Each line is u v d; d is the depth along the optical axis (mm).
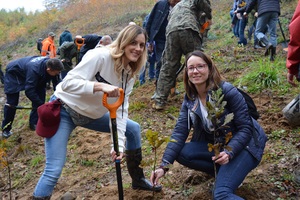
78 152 5059
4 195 4449
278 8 6883
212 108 2555
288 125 4266
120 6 20156
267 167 3529
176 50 5328
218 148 2578
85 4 22750
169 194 3422
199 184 3477
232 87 2844
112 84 2895
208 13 5203
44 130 2920
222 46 9281
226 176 2727
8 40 23844
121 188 2830
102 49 2797
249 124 2797
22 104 9945
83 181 4199
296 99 4090
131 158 3393
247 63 7008
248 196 3090
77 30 19344
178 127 3127
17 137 6484
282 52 7379
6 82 6285
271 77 5590
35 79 5863
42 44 12094
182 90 6398
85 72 2742
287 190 3143
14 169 5133
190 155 3033
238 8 8938
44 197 2887
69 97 2881
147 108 5867
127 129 3283
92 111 2943
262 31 7168
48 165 2932
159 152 4422
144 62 2922
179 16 5176
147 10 18062
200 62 2812
